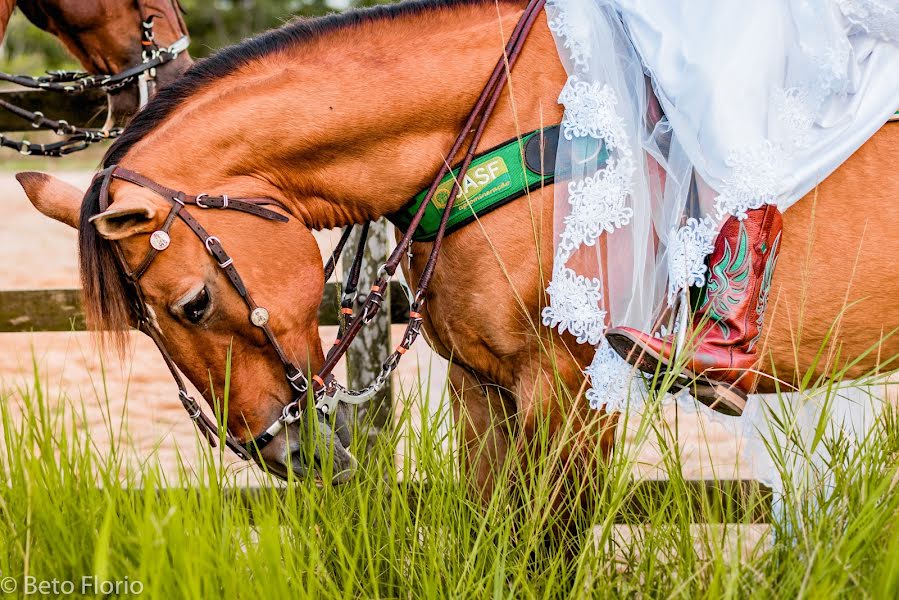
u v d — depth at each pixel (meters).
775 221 2.18
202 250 2.13
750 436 2.59
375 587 2.04
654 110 2.28
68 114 4.23
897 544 1.78
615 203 2.19
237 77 2.30
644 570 2.18
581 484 2.38
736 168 2.13
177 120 2.22
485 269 2.29
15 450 2.33
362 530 2.17
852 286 2.30
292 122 2.23
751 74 2.16
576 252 2.23
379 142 2.28
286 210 2.28
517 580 2.04
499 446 2.53
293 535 2.19
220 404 2.23
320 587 2.02
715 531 2.04
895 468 2.08
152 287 2.11
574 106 2.21
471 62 2.30
